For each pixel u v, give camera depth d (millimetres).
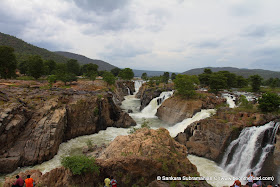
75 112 43469
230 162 31641
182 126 50250
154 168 19562
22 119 32500
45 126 33688
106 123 50969
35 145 31281
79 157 18984
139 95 105500
